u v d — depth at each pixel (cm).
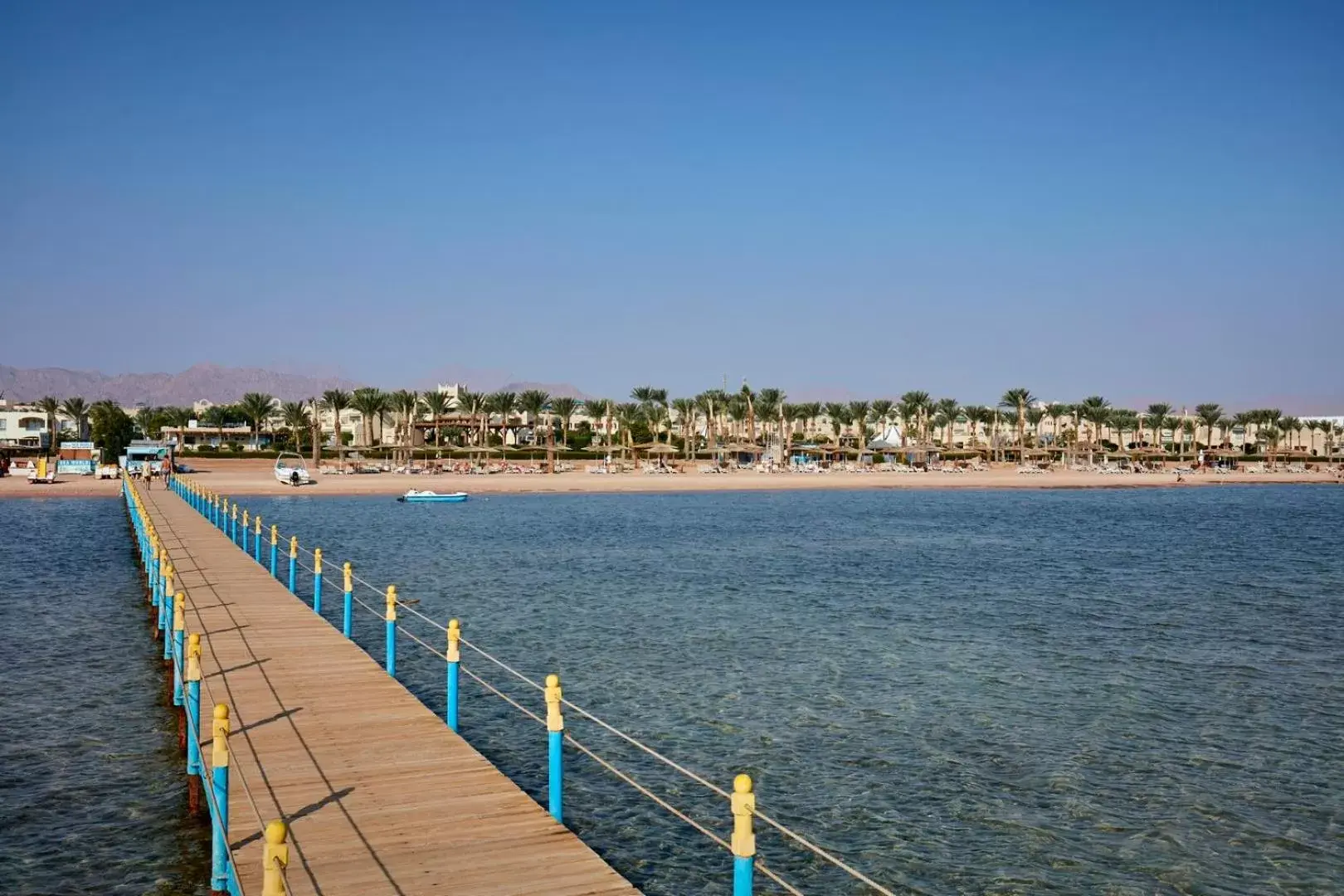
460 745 1504
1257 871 1450
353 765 1410
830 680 2486
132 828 1491
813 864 1454
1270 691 2431
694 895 1348
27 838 1451
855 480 13525
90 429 17988
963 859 1477
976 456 19488
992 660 2747
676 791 1722
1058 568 4881
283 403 18200
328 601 3622
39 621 3155
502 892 1016
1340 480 15738
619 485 12019
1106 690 2423
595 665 2636
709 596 3866
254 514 8119
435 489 11025
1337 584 4369
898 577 4500
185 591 2906
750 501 10450
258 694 1788
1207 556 5494
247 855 1106
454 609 3512
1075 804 1688
